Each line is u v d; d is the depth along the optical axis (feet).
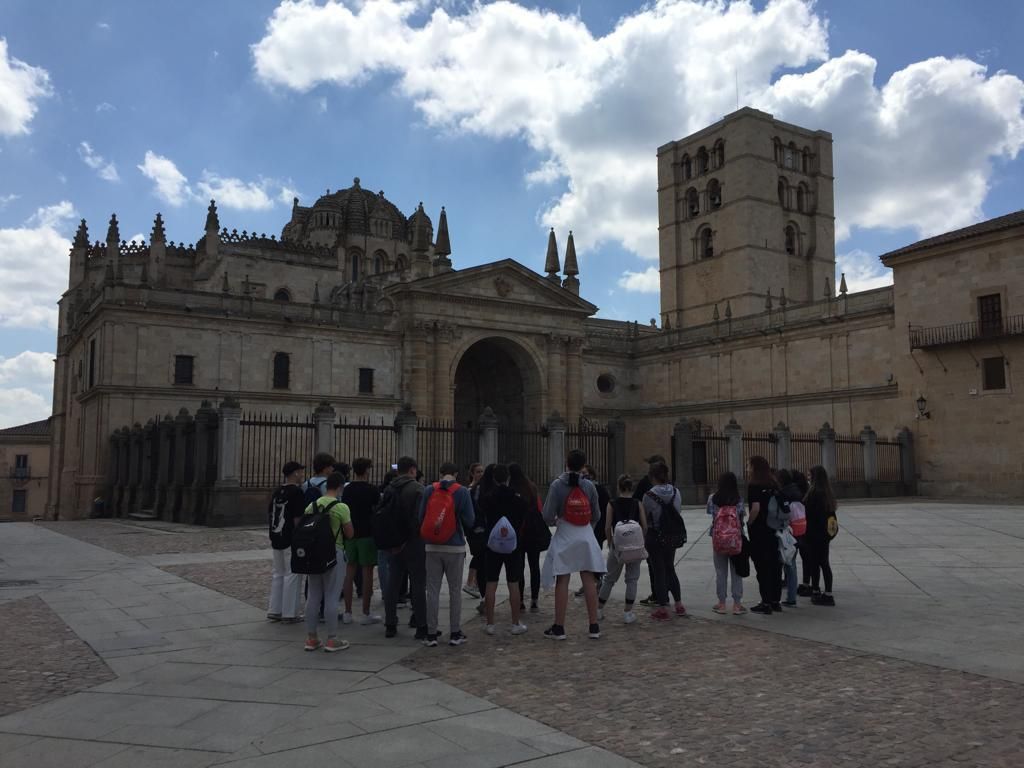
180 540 86.53
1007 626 40.73
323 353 196.65
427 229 241.76
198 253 236.22
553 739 25.12
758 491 45.73
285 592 43.06
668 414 237.25
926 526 89.76
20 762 23.31
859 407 184.55
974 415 154.30
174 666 34.35
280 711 28.04
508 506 42.52
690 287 292.81
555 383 223.30
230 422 106.22
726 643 38.37
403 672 33.53
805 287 287.48
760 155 275.39
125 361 172.86
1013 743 24.16
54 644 38.29
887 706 27.96
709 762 23.12
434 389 205.98
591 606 39.75
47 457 332.19
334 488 38.91
